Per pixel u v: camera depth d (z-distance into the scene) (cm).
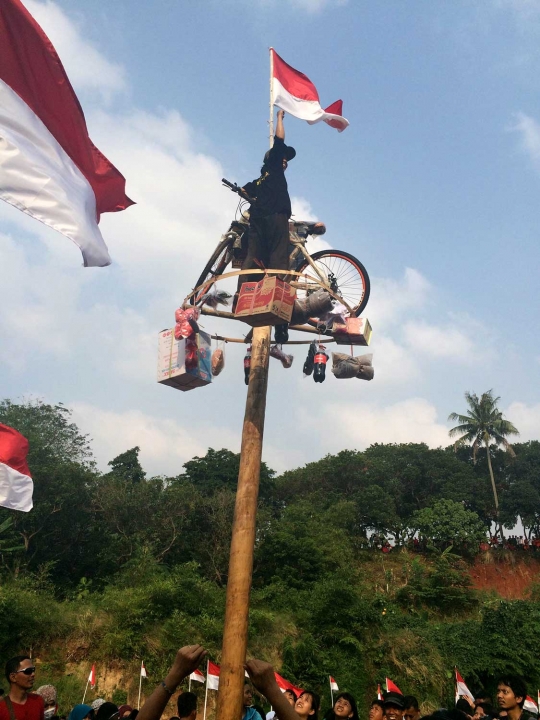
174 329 1048
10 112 748
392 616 3791
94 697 2695
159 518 4250
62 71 787
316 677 3020
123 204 889
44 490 3756
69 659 2830
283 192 1012
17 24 759
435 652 3281
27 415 4466
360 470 6431
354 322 1045
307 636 3203
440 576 4462
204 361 1055
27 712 559
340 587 3425
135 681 2767
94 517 4178
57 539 3881
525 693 662
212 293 1052
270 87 1025
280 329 1027
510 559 5684
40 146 768
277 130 1027
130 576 3500
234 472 5281
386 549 5606
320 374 1085
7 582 3212
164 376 1053
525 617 3531
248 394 871
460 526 5559
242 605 756
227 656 732
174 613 3008
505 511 6166
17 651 2747
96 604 3203
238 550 781
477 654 3341
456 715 579
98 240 792
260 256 1010
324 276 1023
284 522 4719
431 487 6500
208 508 4447
